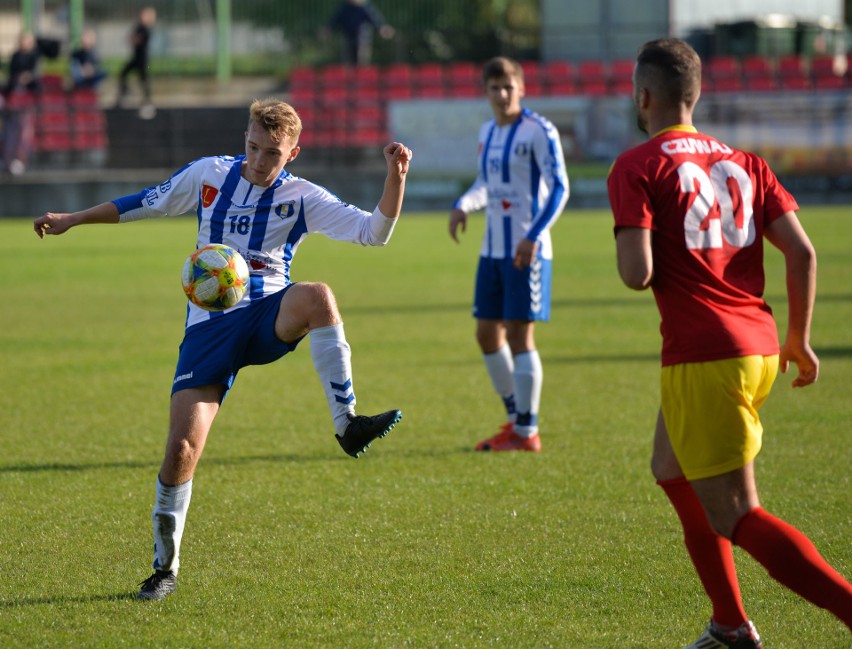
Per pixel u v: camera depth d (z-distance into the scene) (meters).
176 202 16.08
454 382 32.28
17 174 100.69
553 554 17.06
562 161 25.09
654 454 13.24
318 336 15.33
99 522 18.81
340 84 111.06
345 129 104.56
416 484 21.42
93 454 23.78
